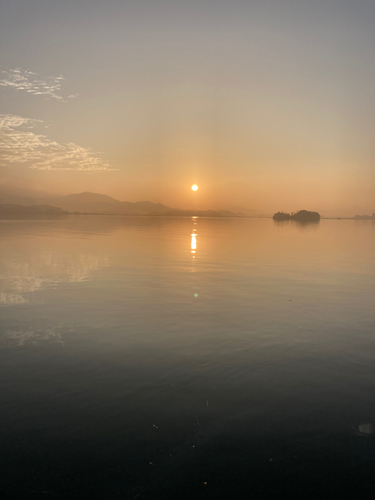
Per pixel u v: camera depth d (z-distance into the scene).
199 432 3.94
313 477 3.32
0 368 5.54
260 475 3.34
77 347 6.43
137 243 27.48
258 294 10.93
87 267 15.70
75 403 4.51
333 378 5.26
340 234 46.00
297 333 7.25
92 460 3.52
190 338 6.91
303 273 14.88
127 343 6.64
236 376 5.29
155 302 9.78
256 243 30.02
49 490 3.14
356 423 4.14
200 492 3.14
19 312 8.70
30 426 4.04
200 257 19.81
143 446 3.71
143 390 4.85
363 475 3.35
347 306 9.52
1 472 3.36
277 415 4.27
